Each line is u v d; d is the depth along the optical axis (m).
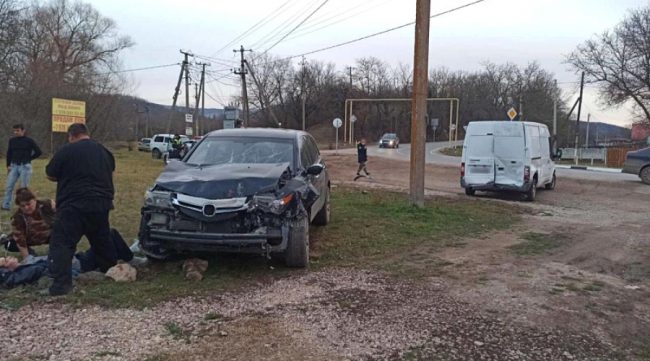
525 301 5.61
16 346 4.09
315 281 6.06
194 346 4.21
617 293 6.06
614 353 4.41
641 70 46.75
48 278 5.45
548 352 4.36
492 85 104.56
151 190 6.30
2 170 20.52
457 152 53.28
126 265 5.95
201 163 7.28
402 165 29.64
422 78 11.70
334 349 4.24
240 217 6.09
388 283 6.09
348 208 11.82
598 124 93.94
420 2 11.62
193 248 6.11
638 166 22.55
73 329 4.46
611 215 13.67
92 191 5.45
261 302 5.29
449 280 6.31
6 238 6.38
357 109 98.88
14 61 38.53
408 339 4.49
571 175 25.62
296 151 7.62
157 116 93.25
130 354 4.03
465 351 4.30
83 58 54.66
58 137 39.12
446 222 10.59
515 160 16.25
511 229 10.44
